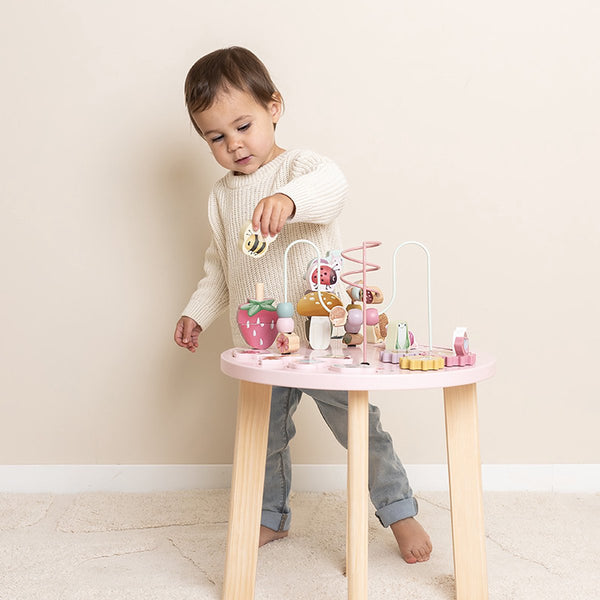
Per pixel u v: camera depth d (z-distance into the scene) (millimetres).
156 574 1196
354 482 936
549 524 1419
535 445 1673
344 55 1627
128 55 1642
